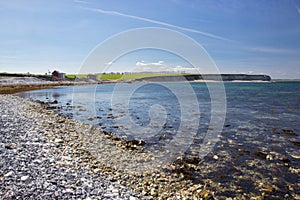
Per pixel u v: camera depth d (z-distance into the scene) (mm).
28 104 28625
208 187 8594
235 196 8016
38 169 7656
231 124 20203
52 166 8297
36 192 6074
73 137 14273
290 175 9758
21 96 39938
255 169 10352
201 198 7715
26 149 9672
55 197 6035
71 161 9609
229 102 37125
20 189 6070
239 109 29297
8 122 14812
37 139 11859
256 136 16109
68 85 79688
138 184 8523
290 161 11336
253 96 48656
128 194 7426
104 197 6719
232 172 10000
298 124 20078
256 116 24219
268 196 8062
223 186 8711
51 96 42812
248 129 18266
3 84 68625
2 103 25234
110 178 8672
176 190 8211
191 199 7609
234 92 61688
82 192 6668
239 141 14867
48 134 13727
